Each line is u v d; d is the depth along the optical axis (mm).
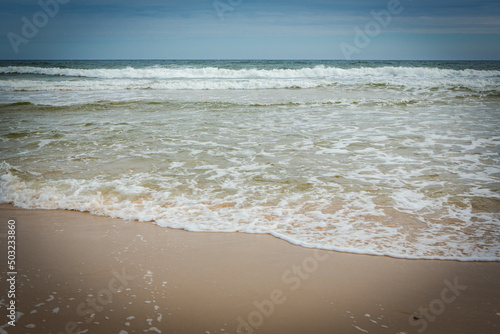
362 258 3668
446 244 3932
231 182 5926
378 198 5230
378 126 10234
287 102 14523
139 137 9039
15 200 5332
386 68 26000
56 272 3363
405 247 3877
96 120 11273
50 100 14938
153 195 5414
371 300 2975
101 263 3551
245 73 26266
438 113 12297
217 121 11023
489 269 3455
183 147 8086
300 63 47844
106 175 6285
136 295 3006
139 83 20672
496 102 14508
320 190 5555
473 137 8867
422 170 6496
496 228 4297
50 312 2754
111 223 4570
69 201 5227
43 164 6918
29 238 4113
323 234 4195
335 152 7680
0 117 11711
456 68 38875
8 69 29594
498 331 2596
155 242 4039
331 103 14523
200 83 19859
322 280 3273
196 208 4973
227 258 3680
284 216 4684
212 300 2959
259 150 7844
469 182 5867
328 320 2717
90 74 27453
